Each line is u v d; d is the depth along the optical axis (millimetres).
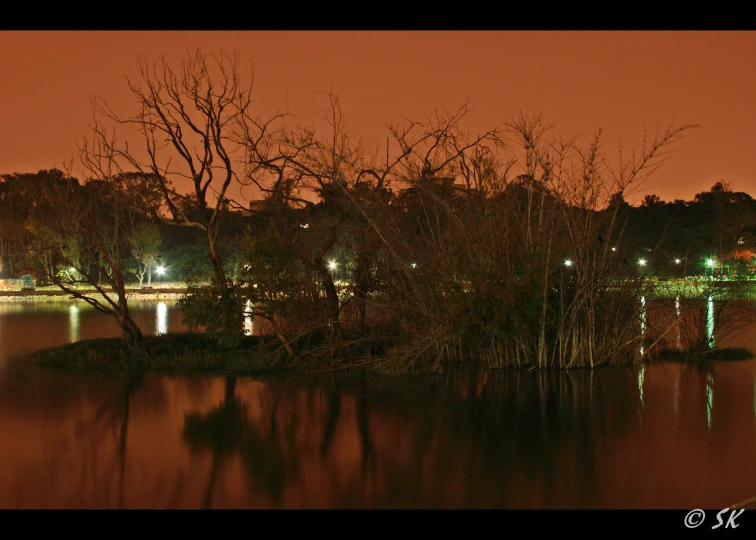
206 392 13805
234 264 27531
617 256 16984
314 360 16656
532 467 8805
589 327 16375
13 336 25562
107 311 18828
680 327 18359
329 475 8555
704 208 50281
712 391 13484
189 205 20625
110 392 13812
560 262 16234
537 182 16516
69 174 19250
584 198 16547
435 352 16656
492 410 12039
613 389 13773
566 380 14781
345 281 18859
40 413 11945
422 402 12766
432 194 16359
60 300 50844
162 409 12266
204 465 8953
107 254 18812
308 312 17812
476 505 7555
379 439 10188
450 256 16453
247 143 18500
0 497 7816
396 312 17375
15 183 66438
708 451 9430
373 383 14703
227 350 18109
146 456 9367
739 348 18641
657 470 8641
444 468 8805
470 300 15867
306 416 11688
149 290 55812
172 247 70875
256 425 11062
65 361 17422
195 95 18297
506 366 16438
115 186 18859
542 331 16094
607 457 9211
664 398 12867
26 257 48469
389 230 17281
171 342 19156
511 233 16625
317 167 17188
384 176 18016
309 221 18844
